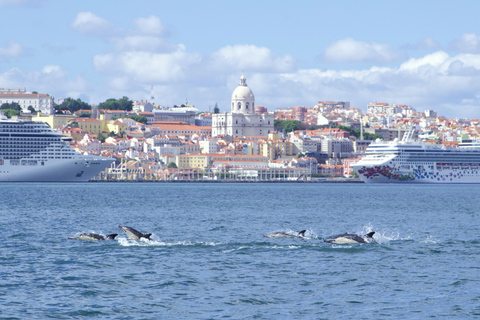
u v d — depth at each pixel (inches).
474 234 5979.3
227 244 4857.3
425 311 3016.7
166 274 3759.8
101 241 4945.9
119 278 3646.7
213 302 3161.9
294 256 4352.9
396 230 6437.0
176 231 6171.3
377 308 3065.9
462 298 3243.1
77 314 2955.2
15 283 3511.3
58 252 4468.5
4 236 5452.8
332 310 3034.0
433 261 4212.6
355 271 3868.1
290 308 3061.0
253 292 3351.4
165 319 2891.2
